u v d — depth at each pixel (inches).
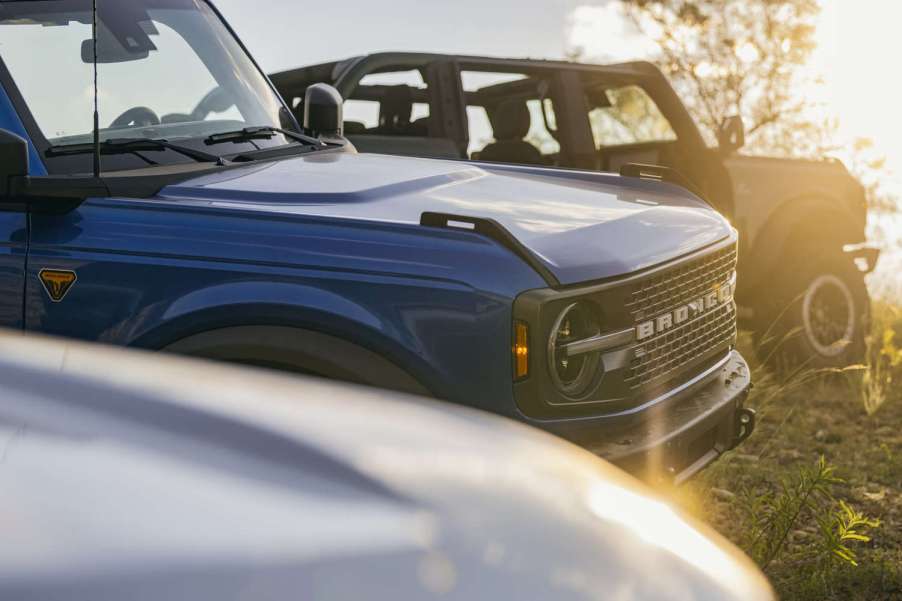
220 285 108.5
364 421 40.9
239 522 27.9
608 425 115.0
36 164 119.5
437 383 106.2
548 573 30.4
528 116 248.5
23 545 24.3
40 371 39.1
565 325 112.0
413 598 26.5
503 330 105.8
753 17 524.1
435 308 105.8
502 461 38.6
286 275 107.6
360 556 27.1
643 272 119.4
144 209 112.8
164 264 109.7
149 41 144.4
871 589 143.9
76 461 30.6
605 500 37.7
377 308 106.1
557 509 34.9
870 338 287.4
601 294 113.1
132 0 146.9
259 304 106.9
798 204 282.5
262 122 154.3
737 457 201.0
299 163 138.6
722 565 35.8
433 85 240.2
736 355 154.0
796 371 268.7
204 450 34.4
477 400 106.5
